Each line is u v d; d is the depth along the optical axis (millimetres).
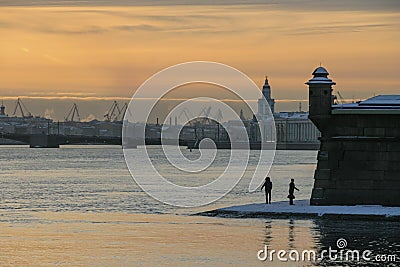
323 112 81312
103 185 145125
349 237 66750
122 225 76250
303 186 141500
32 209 94062
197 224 76062
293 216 79188
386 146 81062
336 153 82000
